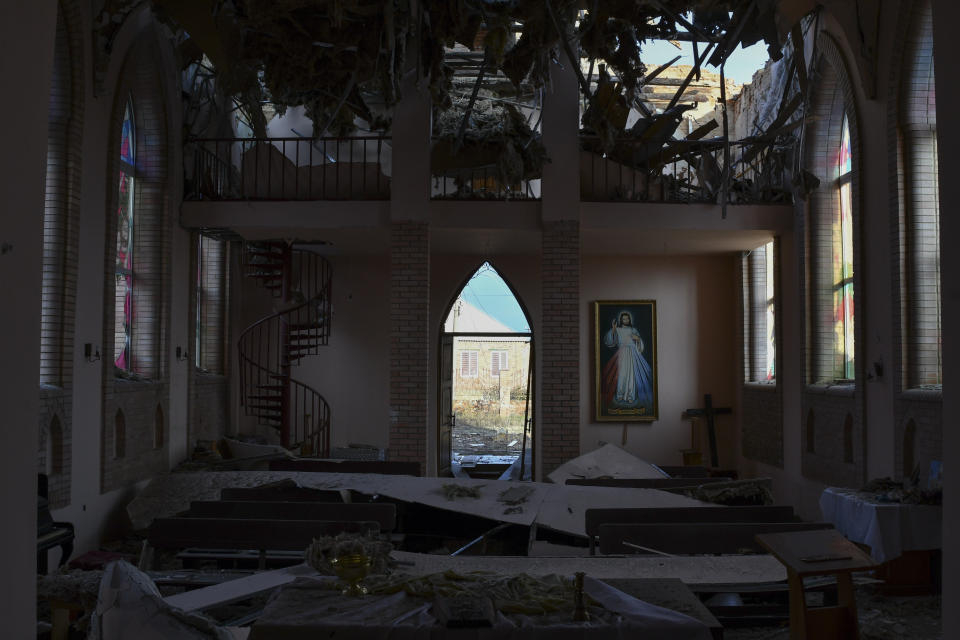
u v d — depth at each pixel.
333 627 3.96
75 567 9.52
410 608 4.27
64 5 9.68
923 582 8.15
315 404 16.92
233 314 16.64
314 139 12.78
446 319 16.77
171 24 11.79
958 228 2.41
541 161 12.49
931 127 9.84
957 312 2.41
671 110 12.88
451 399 17.20
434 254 16.64
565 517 8.77
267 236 13.93
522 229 12.70
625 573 6.19
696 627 4.06
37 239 2.45
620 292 16.73
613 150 13.40
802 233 12.98
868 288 10.88
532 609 4.24
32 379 2.42
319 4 9.27
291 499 10.09
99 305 10.88
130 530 11.51
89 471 10.51
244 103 12.30
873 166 10.70
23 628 2.36
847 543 4.90
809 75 12.35
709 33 10.16
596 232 13.36
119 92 11.27
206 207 13.17
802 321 12.99
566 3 9.96
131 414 11.74
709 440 16.30
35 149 2.44
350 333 16.98
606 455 12.11
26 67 2.38
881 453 10.45
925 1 9.43
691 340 16.64
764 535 5.07
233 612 6.41
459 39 10.23
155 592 3.74
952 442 2.43
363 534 6.87
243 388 15.29
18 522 2.33
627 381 16.56
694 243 14.80
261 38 10.16
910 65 9.80
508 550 9.78
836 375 12.78
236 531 7.21
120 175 12.18
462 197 12.82
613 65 10.60
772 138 12.28
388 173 16.19
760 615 6.78
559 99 12.60
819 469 12.45
